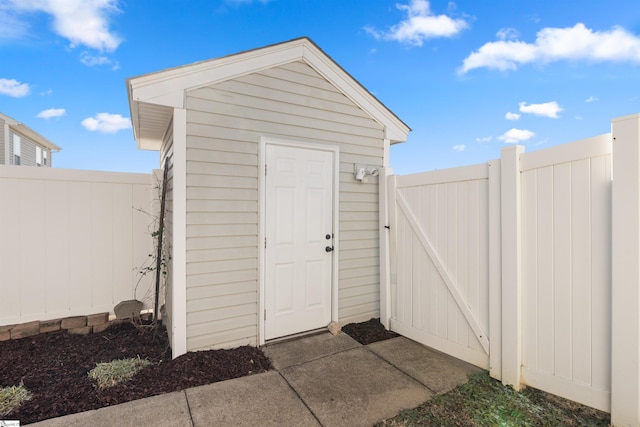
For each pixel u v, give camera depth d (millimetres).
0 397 2201
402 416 2080
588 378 2102
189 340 2920
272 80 3307
